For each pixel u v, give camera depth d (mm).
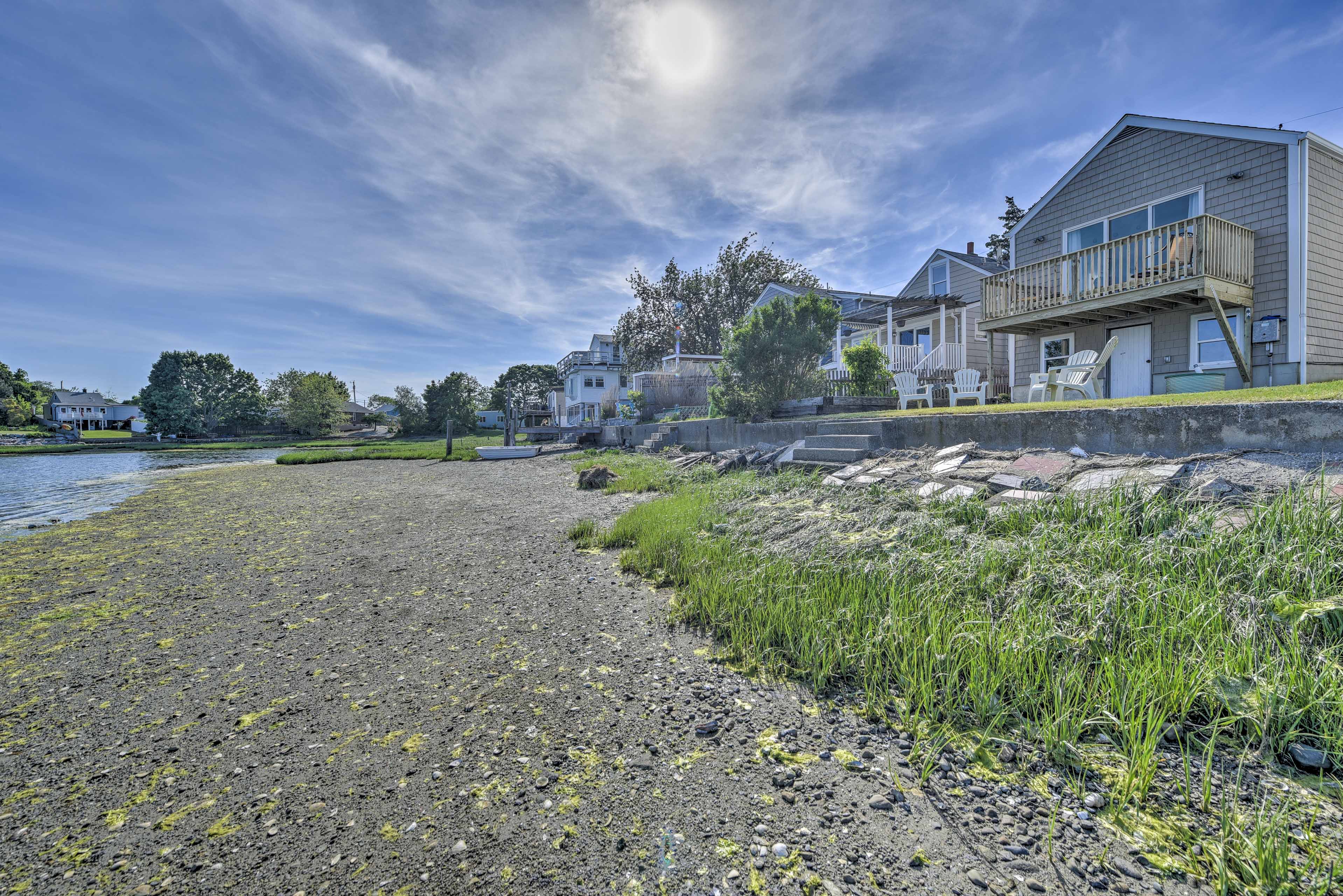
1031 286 11547
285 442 49875
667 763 2070
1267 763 1842
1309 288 8953
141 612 3977
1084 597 2850
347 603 4051
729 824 1737
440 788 1956
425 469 16344
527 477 12352
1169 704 2059
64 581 4867
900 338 21094
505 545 5680
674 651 3051
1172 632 2420
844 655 2721
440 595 4152
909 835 1665
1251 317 9414
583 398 39719
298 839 1727
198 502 10078
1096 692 2217
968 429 6156
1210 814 1663
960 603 3059
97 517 8586
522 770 2049
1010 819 1710
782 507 5605
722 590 3668
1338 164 9422
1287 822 1577
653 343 39812
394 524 7113
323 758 2162
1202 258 8578
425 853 1651
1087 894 1420
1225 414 4203
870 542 4086
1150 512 3543
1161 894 1407
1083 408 5469
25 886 1562
